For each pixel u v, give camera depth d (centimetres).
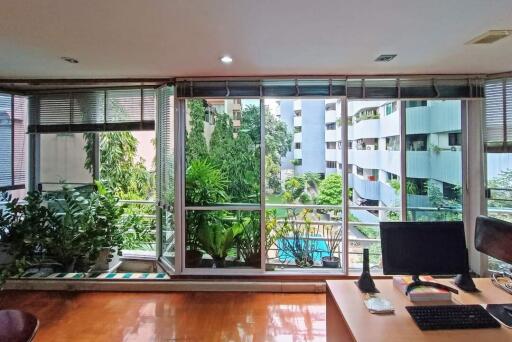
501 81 333
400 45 246
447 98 334
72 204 369
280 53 264
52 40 235
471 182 347
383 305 166
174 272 353
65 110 392
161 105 370
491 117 339
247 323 278
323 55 269
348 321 153
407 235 188
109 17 196
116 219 380
